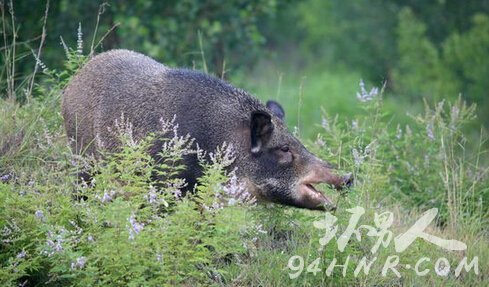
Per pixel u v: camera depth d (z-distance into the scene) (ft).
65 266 33.78
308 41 134.31
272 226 39.78
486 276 40.04
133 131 40.65
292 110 98.32
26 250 35.14
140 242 33.50
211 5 73.41
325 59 131.44
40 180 39.24
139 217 34.94
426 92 104.99
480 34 106.22
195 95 40.70
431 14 119.85
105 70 42.65
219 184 35.63
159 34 69.56
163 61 68.69
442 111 50.90
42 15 65.10
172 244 34.32
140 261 33.81
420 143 50.31
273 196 40.57
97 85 42.37
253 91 74.23
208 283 36.40
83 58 45.42
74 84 43.45
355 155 40.70
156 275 34.30
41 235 35.19
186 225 34.73
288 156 40.47
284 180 40.37
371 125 50.96
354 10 131.54
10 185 36.45
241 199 37.24
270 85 104.53
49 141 40.57
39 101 48.39
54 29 66.80
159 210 36.81
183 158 39.42
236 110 40.78
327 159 43.83
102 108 41.78
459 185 47.01
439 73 106.22
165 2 71.67
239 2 74.23
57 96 46.34
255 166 40.42
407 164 49.60
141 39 69.15
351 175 39.60
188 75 41.37
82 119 42.45
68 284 34.68
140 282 33.42
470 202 46.26
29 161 41.86
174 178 39.55
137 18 67.62
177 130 40.11
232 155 38.70
